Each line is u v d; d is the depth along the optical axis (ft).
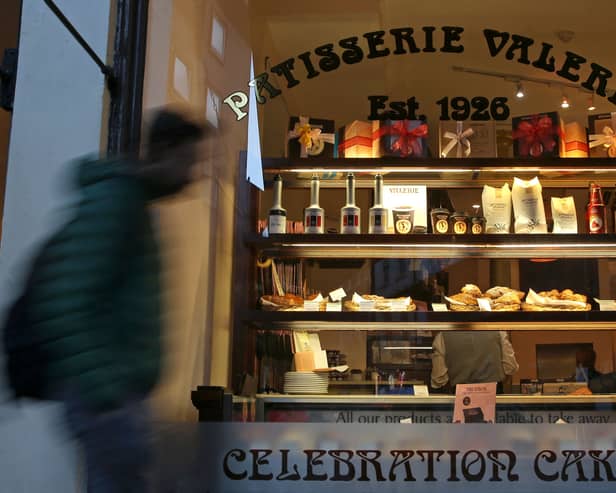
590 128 10.24
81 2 7.06
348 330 10.02
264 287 10.08
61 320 4.47
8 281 6.54
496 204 10.28
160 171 5.16
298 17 9.96
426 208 10.31
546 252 10.32
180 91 8.17
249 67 9.81
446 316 9.77
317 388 9.48
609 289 10.20
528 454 7.25
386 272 10.29
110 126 6.90
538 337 9.98
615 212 10.33
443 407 9.17
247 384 9.54
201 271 8.37
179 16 8.05
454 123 10.27
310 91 10.18
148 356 4.64
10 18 7.09
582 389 9.63
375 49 10.16
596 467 7.23
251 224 10.02
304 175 10.36
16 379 4.58
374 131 10.27
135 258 4.66
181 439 6.39
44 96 6.91
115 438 4.56
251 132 9.82
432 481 7.20
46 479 6.02
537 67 10.21
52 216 5.75
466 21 10.11
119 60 7.00
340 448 7.19
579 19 9.92
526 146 10.21
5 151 7.07
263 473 7.08
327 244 10.14
